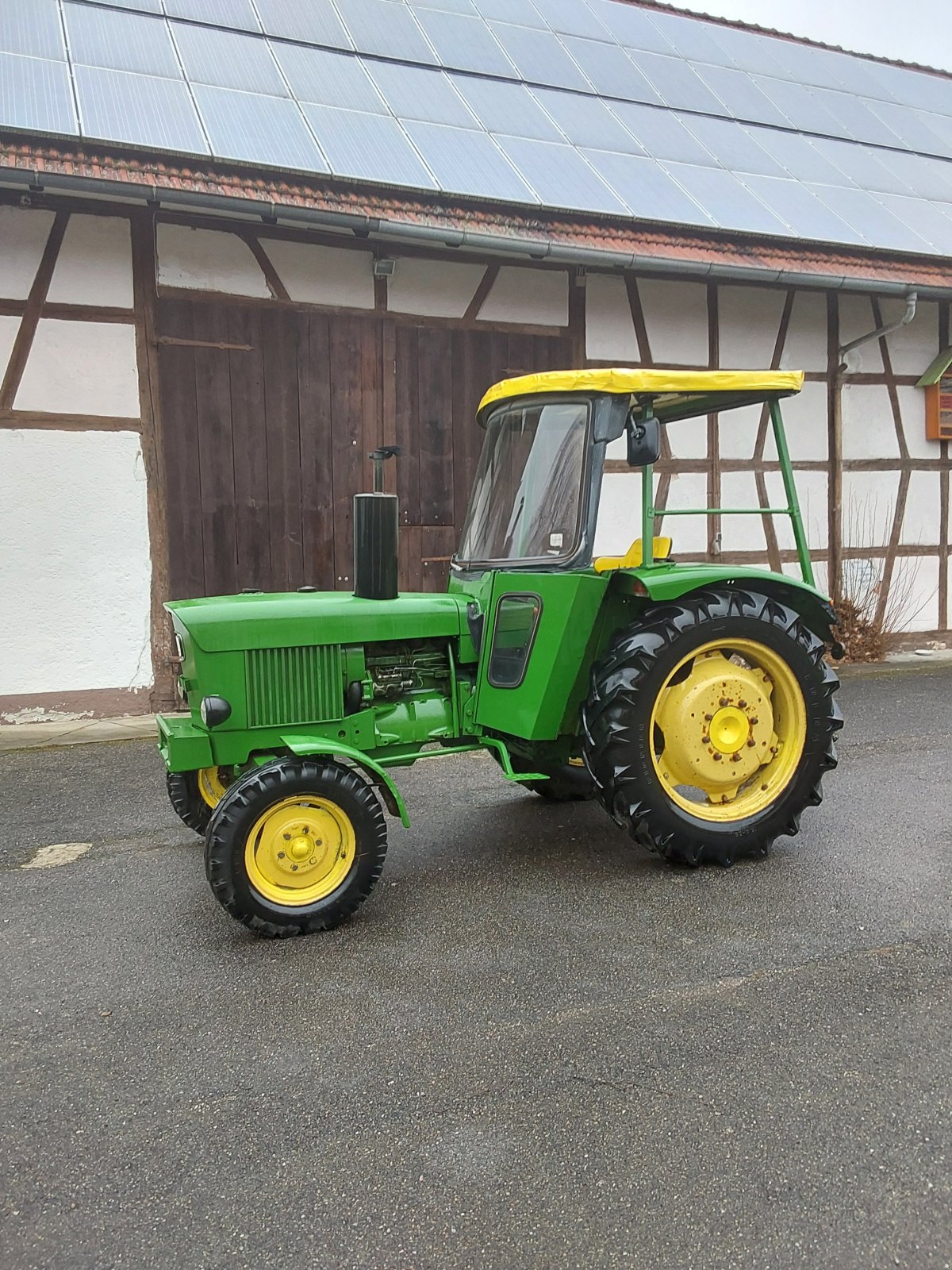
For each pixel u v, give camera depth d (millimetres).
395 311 6680
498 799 4402
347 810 2906
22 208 5629
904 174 9188
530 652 3271
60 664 5941
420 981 2590
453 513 6988
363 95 6930
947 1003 2414
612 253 6484
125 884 3379
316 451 6520
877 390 8500
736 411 7930
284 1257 1601
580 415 3307
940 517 8930
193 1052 2254
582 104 8148
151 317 5969
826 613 3641
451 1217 1687
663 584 3234
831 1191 1733
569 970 2633
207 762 3115
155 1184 1787
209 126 5836
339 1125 1959
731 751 3385
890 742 5348
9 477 5746
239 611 3104
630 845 3699
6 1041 2324
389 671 3373
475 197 6172
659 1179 1772
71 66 5930
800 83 10250
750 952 2727
